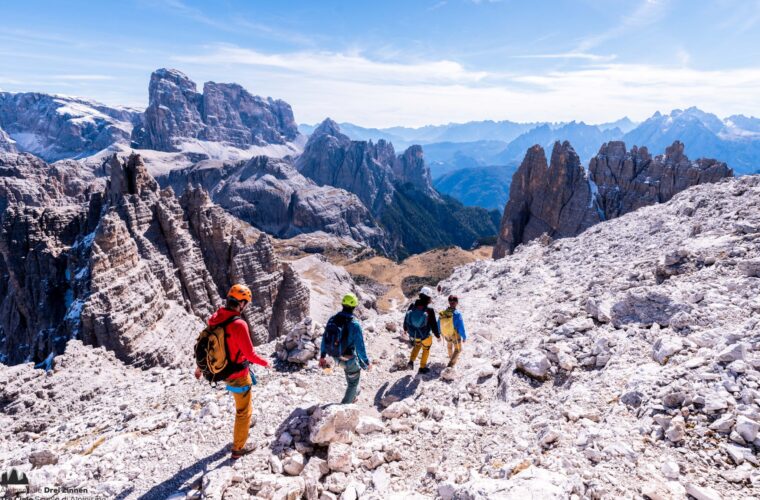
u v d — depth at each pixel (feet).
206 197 224.74
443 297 104.32
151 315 140.05
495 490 20.07
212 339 26.09
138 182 201.16
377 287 621.31
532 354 37.60
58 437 43.16
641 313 39.22
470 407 36.17
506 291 84.69
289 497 24.18
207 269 215.10
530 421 30.71
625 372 31.17
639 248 73.92
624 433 24.31
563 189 472.03
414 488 25.71
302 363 46.03
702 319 33.71
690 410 24.27
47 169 484.33
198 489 25.32
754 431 21.22
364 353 33.35
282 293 244.42
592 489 19.92
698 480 20.01
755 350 26.61
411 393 41.83
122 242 144.77
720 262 43.32
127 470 28.60
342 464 27.40
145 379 55.52
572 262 88.53
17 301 191.21
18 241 190.49
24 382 69.21
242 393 27.43
